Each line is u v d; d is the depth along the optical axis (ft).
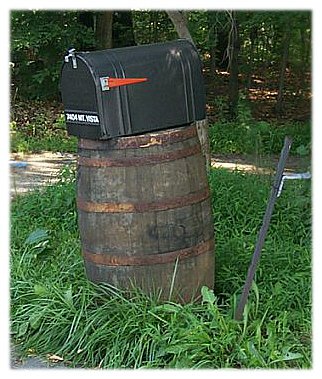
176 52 14.93
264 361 13.15
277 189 13.93
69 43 43.52
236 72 44.29
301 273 16.84
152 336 13.70
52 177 29.89
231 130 39.09
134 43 49.47
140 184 14.46
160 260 14.70
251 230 20.86
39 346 14.76
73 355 14.28
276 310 15.21
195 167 14.98
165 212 14.58
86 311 14.76
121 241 14.70
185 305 14.74
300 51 46.42
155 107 14.58
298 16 34.40
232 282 16.70
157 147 14.44
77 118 14.78
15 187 27.22
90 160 14.79
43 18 43.19
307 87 47.39
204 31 42.01
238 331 13.98
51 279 16.69
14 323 15.38
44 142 39.42
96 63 14.14
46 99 46.42
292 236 20.45
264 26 40.52
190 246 14.92
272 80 50.06
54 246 20.06
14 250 19.08
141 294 14.82
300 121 43.14
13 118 43.16
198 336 13.44
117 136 14.35
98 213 14.80
